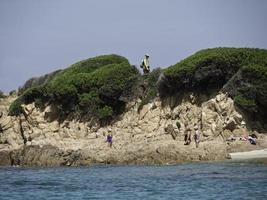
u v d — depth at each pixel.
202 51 86.00
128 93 87.94
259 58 80.38
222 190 42.06
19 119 92.25
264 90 75.56
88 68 98.00
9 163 79.50
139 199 39.78
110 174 57.53
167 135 77.25
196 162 64.94
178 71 81.94
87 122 87.44
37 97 92.12
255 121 75.69
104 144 78.00
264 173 51.41
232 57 80.94
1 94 110.50
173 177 51.69
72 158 72.44
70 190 45.75
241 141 70.19
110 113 86.56
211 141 72.31
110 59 100.19
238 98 75.94
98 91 88.81
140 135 80.69
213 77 80.75
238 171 53.75
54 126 89.06
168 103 82.81
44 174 61.19
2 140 90.62
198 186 44.84
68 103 90.25
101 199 40.31
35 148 76.75
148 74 90.81
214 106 76.81
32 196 42.97
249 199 37.72
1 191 46.59
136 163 68.38
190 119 78.75
